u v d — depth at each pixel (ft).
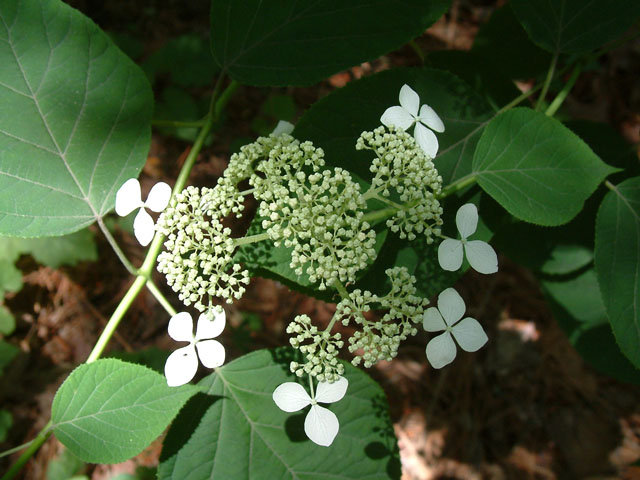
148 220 0.61
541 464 1.79
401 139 0.62
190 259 0.60
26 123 0.64
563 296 0.92
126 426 0.58
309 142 0.62
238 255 0.62
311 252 0.59
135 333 1.82
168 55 1.87
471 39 2.09
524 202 0.64
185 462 0.66
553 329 1.92
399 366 1.89
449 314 0.60
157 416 0.59
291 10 0.70
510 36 0.95
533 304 1.93
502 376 1.89
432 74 0.72
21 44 0.63
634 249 0.70
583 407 1.85
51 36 0.64
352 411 0.68
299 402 0.60
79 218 0.66
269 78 0.71
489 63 0.84
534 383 1.88
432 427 1.83
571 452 1.80
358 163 0.68
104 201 0.66
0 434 1.59
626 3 0.72
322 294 0.67
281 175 0.66
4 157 0.63
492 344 1.91
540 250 0.89
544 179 0.65
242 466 0.66
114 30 2.05
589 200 0.86
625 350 0.68
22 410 1.68
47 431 0.58
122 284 1.85
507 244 0.90
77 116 0.66
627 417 1.84
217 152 1.89
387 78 0.71
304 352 0.59
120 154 0.67
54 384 1.73
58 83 0.65
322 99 0.69
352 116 0.69
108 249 1.85
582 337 0.91
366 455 0.68
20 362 1.75
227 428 0.67
